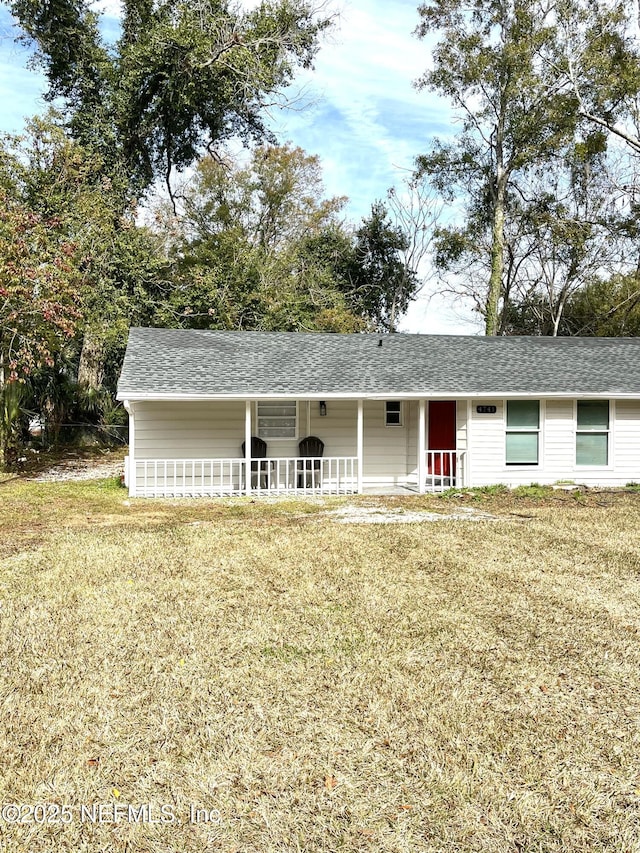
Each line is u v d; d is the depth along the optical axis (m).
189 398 13.02
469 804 3.16
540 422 14.80
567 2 25.02
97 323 21.62
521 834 2.96
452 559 7.82
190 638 5.16
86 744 3.62
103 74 24.56
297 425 15.38
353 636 5.25
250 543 8.62
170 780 3.31
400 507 12.11
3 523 10.16
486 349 17.14
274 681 4.41
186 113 26.58
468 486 14.51
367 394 13.78
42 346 15.62
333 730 3.79
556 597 6.36
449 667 4.69
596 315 32.06
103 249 22.16
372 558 7.83
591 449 15.08
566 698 4.25
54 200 20.02
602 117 25.67
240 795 3.20
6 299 14.80
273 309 28.02
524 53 26.41
